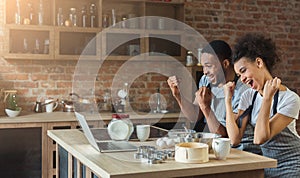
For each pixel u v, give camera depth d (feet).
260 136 7.61
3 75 16.44
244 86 8.87
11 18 16.07
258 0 19.72
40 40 16.26
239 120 8.50
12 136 14.34
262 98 8.17
